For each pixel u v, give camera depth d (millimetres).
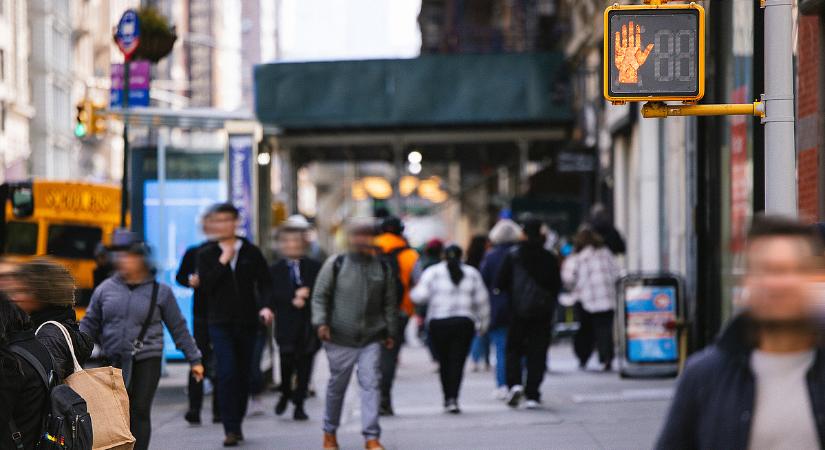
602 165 62594
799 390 8406
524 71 73062
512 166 95688
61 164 154375
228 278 25531
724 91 36906
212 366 29156
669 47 18250
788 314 8328
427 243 44250
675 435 8797
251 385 31625
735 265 35125
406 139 77000
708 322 37719
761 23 19812
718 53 37188
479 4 120625
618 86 18234
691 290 38844
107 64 185125
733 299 35344
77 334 15406
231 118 39812
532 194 77000
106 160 182125
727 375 8578
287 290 30484
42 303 15500
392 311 24547
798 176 28531
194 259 28859
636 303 37906
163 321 21734
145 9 47250
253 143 39750
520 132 76562
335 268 24375
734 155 35281
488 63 73062
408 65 73312
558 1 83500
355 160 91000
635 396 32781
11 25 134750
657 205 51094
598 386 36031
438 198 96375
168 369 44344
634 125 55125
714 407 8570
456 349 30953
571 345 57219
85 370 15328
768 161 17969
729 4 36062
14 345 13930
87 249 45000
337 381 24547
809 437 8359
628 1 51531
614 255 44062
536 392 31203
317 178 159125
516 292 30797
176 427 29250
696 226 38094
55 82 151000
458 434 26891
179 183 41031
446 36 125688
